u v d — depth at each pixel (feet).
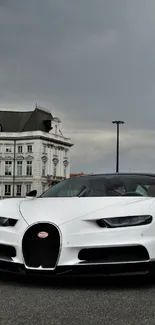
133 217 13.89
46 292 13.23
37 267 13.38
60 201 15.55
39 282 14.62
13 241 13.94
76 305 11.73
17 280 14.92
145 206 14.40
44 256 13.42
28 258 13.55
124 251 13.50
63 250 13.29
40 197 17.94
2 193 323.37
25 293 13.09
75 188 17.89
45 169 326.65
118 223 13.73
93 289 13.66
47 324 10.07
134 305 11.76
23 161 322.14
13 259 13.87
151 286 14.15
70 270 13.23
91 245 13.33
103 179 18.28
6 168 324.39
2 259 14.14
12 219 14.64
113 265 13.33
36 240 13.60
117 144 145.79
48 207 14.82
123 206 14.32
